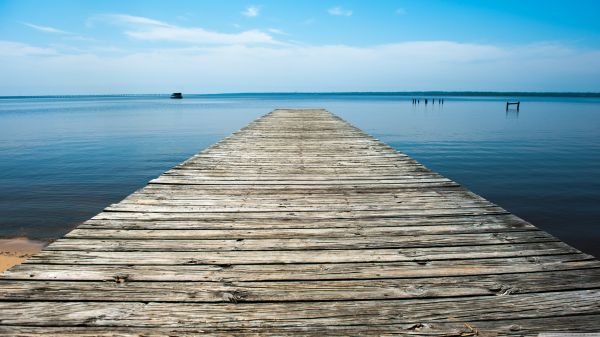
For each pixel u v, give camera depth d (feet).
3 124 103.60
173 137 71.36
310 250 7.43
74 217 24.57
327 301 5.61
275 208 10.09
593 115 135.74
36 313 5.14
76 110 198.70
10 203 27.58
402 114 143.84
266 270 6.57
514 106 223.30
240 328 4.95
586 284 6.03
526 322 5.10
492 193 31.24
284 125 32.45
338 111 164.04
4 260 17.57
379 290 5.93
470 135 73.05
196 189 11.95
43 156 49.42
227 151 19.24
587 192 31.40
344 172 14.53
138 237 7.92
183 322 5.04
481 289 5.93
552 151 53.06
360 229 8.58
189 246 7.53
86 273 6.28
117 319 5.07
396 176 13.89
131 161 45.98
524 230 8.43
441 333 4.88
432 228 8.61
